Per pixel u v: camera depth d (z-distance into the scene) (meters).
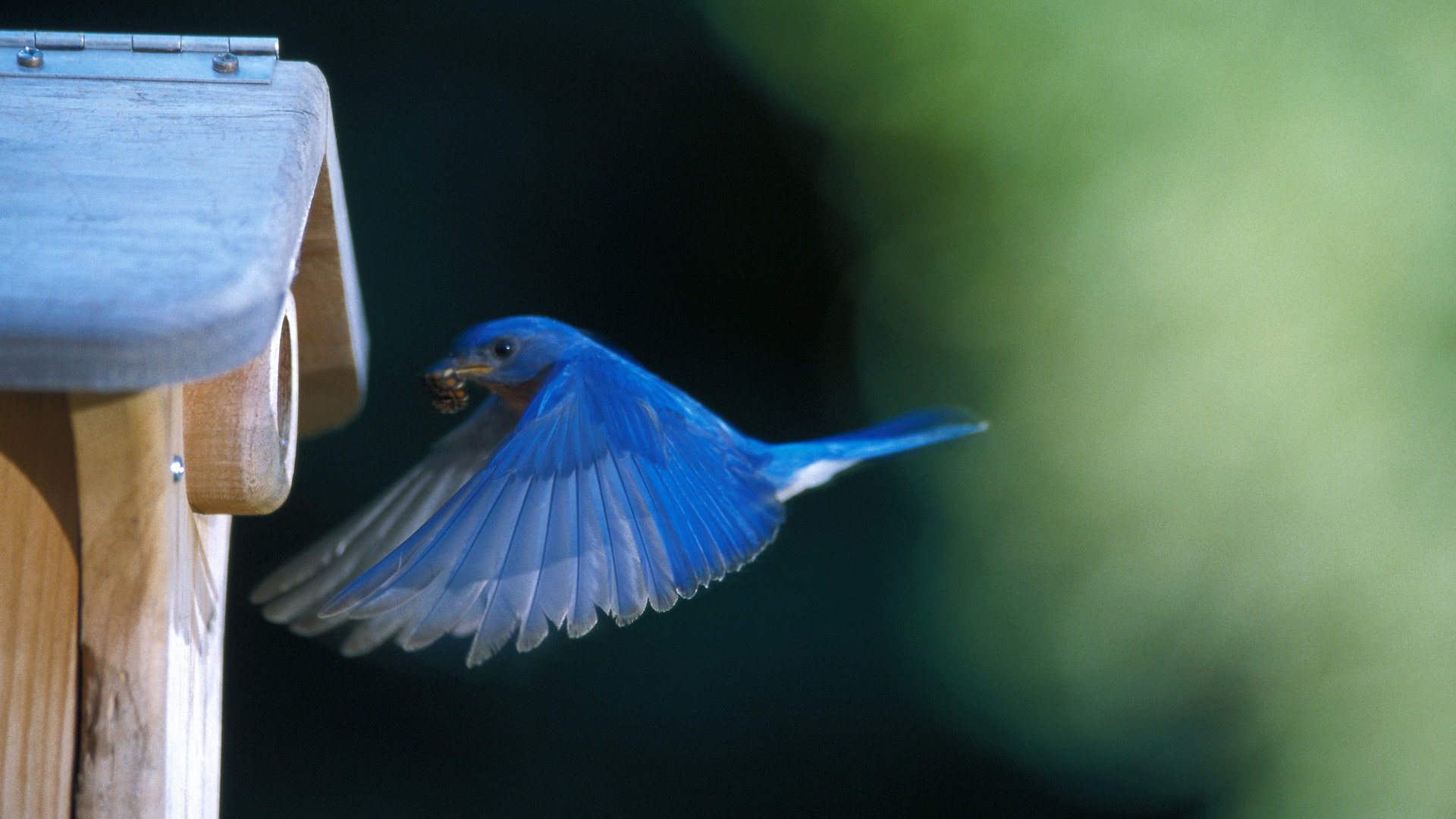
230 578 5.29
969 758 5.33
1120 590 5.25
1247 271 5.23
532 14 5.95
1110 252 5.26
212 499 4.69
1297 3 5.27
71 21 5.49
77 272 4.57
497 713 5.34
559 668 5.45
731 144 5.85
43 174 4.64
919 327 5.47
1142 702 5.24
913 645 5.43
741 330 5.77
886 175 5.58
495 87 5.92
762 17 5.82
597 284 5.77
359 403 4.93
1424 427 5.21
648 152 5.91
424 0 5.96
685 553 4.79
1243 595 5.23
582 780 5.34
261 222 4.61
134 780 4.65
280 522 5.39
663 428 4.83
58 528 4.64
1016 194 5.37
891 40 5.62
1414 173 5.23
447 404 4.89
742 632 5.57
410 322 5.70
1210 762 5.23
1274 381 5.23
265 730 5.26
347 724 5.28
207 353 4.56
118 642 4.65
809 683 5.47
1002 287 5.34
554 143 5.84
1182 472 5.24
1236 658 5.23
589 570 4.75
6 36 4.75
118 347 4.55
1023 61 5.42
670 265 5.82
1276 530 5.22
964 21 5.51
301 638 5.28
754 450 4.91
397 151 5.83
